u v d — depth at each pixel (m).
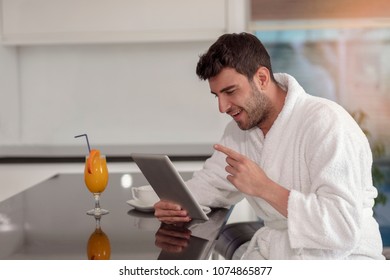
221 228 1.56
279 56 3.97
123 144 3.87
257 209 1.81
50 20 3.48
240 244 2.04
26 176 3.33
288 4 3.82
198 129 3.87
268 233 1.71
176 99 3.86
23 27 3.49
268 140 1.69
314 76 3.97
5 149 3.63
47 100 3.89
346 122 1.56
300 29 3.89
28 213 1.75
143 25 3.45
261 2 3.83
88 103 3.88
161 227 1.56
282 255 1.62
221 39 1.63
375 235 1.61
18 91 3.89
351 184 1.47
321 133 1.55
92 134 3.90
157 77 3.85
